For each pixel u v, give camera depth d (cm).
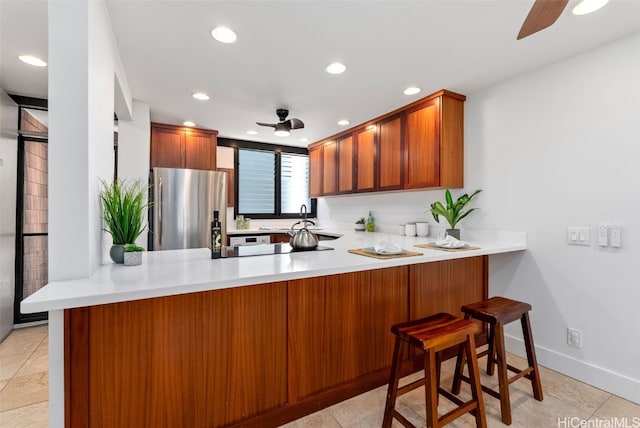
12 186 286
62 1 125
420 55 212
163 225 330
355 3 160
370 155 354
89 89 127
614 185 193
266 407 155
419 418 169
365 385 190
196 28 182
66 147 124
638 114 184
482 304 188
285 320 160
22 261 304
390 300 203
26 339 274
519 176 243
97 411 118
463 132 283
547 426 161
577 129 210
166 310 130
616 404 181
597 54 201
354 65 227
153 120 361
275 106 314
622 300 190
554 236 222
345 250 214
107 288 110
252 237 429
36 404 181
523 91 240
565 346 216
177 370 133
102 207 153
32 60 229
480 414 149
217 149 448
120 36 189
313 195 471
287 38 192
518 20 173
